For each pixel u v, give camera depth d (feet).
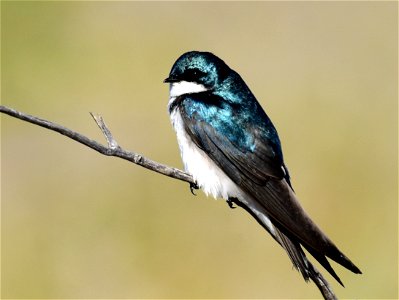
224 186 27.32
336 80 47.21
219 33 50.83
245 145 27.04
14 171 42.88
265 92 46.14
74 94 47.96
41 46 50.88
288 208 25.27
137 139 44.19
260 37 50.39
